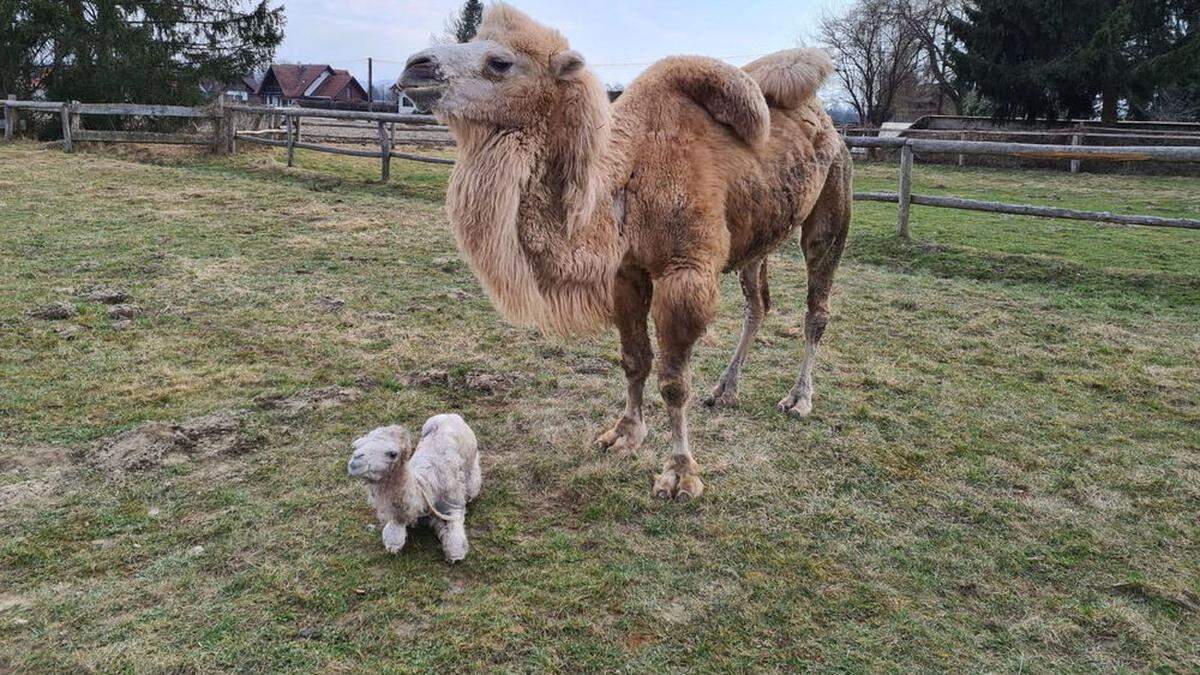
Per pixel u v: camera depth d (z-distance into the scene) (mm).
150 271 7344
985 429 4621
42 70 20875
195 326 5910
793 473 4055
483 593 3023
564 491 3822
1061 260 8727
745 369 5590
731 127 4047
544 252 3500
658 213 3689
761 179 4109
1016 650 2805
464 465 3482
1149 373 5559
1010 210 9133
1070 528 3582
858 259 9234
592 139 3461
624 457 4160
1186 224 8172
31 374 4855
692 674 2650
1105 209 14211
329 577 3066
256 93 67750
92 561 3102
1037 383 5395
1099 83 27219
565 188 3496
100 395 4605
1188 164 21172
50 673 2543
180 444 4039
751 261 4586
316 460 3980
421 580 3076
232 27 21578
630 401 4285
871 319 6836
